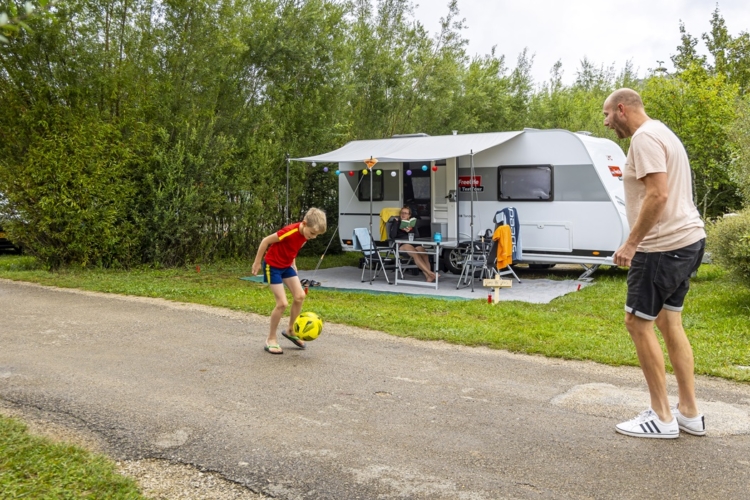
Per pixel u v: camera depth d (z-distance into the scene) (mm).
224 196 13805
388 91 18031
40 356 6090
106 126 12031
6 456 3721
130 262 12867
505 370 5754
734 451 3908
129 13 12625
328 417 4531
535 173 12000
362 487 3494
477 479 3574
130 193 12500
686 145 16609
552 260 11984
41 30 11484
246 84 14508
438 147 11898
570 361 6059
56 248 12422
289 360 6043
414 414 4602
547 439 4125
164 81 12844
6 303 8922
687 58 20984
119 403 4777
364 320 7730
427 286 11086
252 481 3570
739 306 8375
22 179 11758
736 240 8289
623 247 3887
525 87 24219
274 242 6043
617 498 3342
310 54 14750
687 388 4113
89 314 8180
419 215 13281
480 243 11633
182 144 12953
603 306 8961
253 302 8906
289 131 14977
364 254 11703
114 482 3449
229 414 4574
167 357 6102
